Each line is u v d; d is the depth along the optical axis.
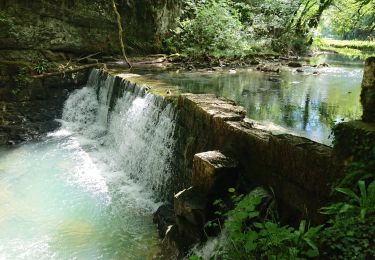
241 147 4.57
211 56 13.77
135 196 6.80
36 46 10.57
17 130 9.26
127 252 5.20
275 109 7.50
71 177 7.43
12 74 9.57
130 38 13.26
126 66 11.81
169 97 6.95
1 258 5.04
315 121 6.70
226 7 15.31
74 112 10.20
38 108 9.91
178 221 4.54
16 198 6.57
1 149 8.63
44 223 5.88
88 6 11.63
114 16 12.43
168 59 13.32
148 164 7.17
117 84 9.29
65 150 8.74
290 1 15.53
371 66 3.23
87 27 11.82
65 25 11.21
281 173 3.95
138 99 8.05
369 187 2.77
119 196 6.78
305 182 3.65
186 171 5.82
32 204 6.41
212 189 4.36
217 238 4.01
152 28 13.80
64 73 10.34
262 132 4.54
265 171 4.20
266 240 2.92
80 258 5.09
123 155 8.17
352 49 21.38
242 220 3.45
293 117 6.95
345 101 8.25
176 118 6.38
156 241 5.41
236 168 4.45
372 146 2.95
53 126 9.91
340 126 3.24
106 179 7.43
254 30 16.83
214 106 5.61
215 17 14.22
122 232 5.67
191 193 4.48
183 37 14.51
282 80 10.70
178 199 4.46
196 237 4.29
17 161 8.04
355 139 3.09
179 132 6.21
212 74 11.35
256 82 10.31
